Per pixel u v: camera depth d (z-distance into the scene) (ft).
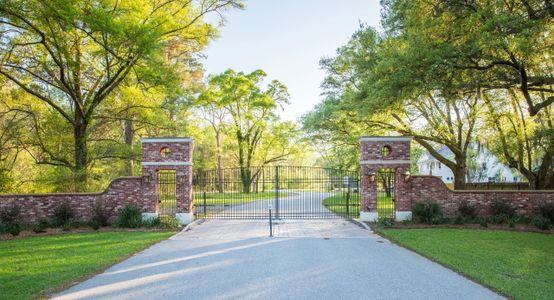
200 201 87.40
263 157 131.23
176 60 89.92
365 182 52.37
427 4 48.52
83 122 66.18
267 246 36.63
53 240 40.06
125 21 56.85
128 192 51.83
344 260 30.58
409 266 28.58
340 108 79.00
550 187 70.28
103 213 50.55
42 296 21.71
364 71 68.33
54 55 60.29
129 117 75.00
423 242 37.42
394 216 53.72
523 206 51.42
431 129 77.87
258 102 114.52
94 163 76.23
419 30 49.19
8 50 58.44
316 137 94.38
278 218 55.72
